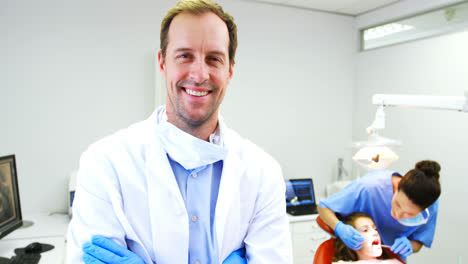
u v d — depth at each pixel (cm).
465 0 237
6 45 239
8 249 182
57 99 254
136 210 74
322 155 340
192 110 71
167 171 75
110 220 71
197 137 78
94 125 264
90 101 262
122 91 269
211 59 71
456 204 238
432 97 137
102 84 264
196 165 76
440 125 251
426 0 266
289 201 292
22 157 248
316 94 334
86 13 257
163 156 76
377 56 317
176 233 73
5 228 176
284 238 85
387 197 174
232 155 83
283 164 325
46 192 255
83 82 259
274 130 319
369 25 327
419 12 274
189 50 69
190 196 78
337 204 183
